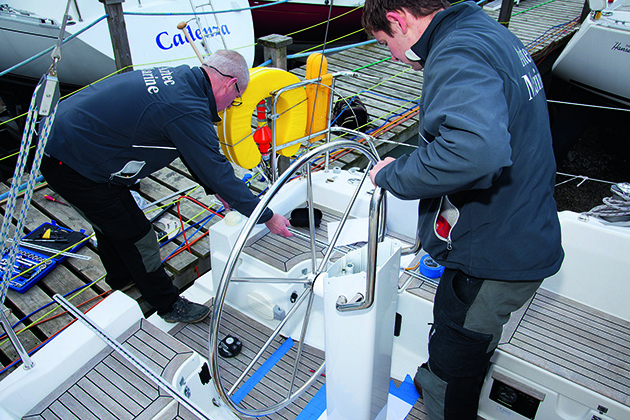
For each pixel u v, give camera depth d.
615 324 1.78
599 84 4.80
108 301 1.65
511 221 1.16
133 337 1.59
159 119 1.64
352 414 1.41
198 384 1.58
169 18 3.99
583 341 1.70
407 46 1.18
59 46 1.06
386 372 1.46
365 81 5.16
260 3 5.68
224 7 4.41
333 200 2.42
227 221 2.13
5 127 4.70
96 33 3.72
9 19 3.76
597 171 5.81
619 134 6.12
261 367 1.93
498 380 1.69
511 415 1.75
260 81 2.06
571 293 1.91
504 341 1.68
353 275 1.14
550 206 1.20
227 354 1.95
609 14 4.55
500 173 1.09
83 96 1.67
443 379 1.39
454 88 0.98
